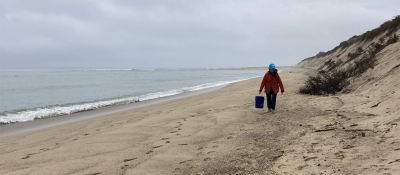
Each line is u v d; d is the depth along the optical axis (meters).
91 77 54.81
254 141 5.76
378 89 9.09
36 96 20.36
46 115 12.27
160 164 4.80
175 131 7.12
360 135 5.04
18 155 5.80
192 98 16.20
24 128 9.70
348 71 14.22
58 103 16.39
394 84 8.32
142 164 4.83
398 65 9.91
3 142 7.51
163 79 44.03
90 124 9.60
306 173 3.68
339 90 12.24
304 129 6.25
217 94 17.36
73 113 12.77
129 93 21.95
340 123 6.32
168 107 12.72
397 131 4.67
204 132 6.89
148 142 6.20
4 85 31.70
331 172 3.55
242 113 9.24
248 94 15.42
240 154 4.96
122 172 4.51
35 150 6.18
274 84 9.14
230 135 6.52
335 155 4.17
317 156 4.26
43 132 8.70
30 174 4.59
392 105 6.54
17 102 17.02
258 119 8.19
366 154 3.96
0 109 14.10
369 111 7.07
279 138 5.77
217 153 5.18
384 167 3.35
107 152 5.59
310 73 34.12
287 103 10.63
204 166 4.57
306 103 10.09
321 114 7.79
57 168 4.80
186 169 4.53
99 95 20.80
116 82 37.03
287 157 4.46
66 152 5.74
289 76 30.94
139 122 8.67
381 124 5.41
